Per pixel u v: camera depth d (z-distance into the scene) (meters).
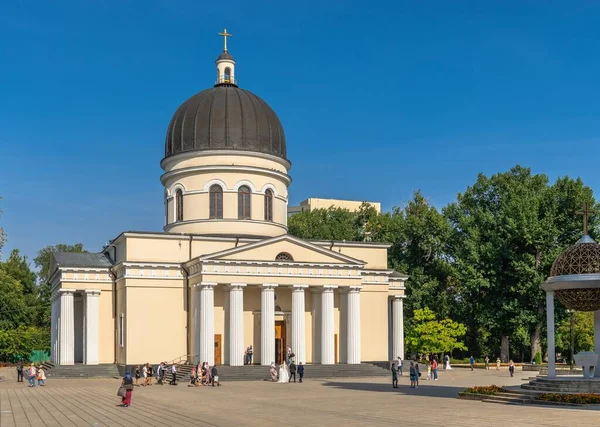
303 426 29.20
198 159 73.31
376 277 74.44
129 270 65.56
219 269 64.12
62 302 67.62
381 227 109.00
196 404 40.25
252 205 73.19
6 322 99.12
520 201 81.50
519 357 96.12
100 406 39.72
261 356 65.19
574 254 40.06
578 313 88.88
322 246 68.25
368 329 73.38
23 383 62.31
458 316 92.88
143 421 32.31
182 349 66.69
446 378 63.41
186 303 67.31
